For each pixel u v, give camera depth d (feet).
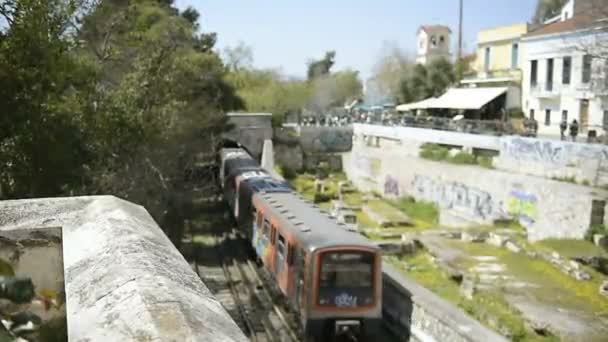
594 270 68.39
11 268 8.21
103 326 9.13
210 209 125.70
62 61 49.01
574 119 106.22
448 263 73.72
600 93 100.99
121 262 12.05
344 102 306.14
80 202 18.24
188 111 96.37
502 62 162.20
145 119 68.33
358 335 56.29
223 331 9.14
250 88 241.14
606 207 76.54
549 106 125.80
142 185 69.51
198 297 10.69
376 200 133.80
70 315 9.90
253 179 95.76
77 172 52.16
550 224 84.79
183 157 100.32
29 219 16.80
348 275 55.88
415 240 84.58
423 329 52.47
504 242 81.87
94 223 15.90
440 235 89.61
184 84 91.20
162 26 108.47
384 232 95.91
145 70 75.51
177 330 8.57
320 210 73.05
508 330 51.21
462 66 198.59
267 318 64.39
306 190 152.76
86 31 69.41
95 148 58.08
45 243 8.52
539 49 128.47
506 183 95.91
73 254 13.52
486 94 145.69
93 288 10.93
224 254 94.12
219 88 126.11
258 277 79.25
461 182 107.76
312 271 55.42
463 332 45.52
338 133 191.21
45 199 18.06
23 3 44.91
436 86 198.90
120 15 73.77
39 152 47.24
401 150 145.28
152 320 8.89
